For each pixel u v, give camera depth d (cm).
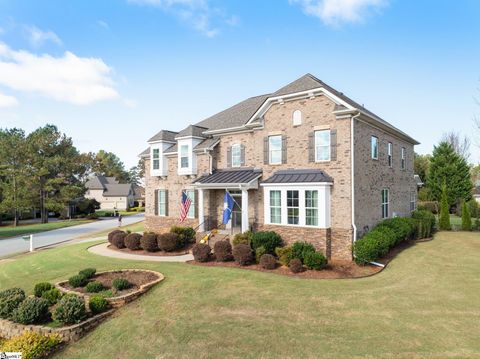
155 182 2747
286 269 1435
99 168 10912
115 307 1098
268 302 1054
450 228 2861
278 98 1900
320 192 1650
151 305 1095
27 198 4722
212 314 984
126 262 1708
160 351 812
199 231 2194
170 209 2625
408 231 1986
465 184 3681
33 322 985
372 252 1438
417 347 753
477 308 980
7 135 5153
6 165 4653
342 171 1667
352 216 1627
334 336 821
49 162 4947
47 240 3064
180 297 1134
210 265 1562
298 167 1839
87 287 1212
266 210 1867
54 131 5384
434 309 974
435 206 4219
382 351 740
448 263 1523
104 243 2436
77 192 5419
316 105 1778
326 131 1745
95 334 948
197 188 2184
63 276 1507
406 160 2664
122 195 8800
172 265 1585
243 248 1539
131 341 881
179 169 2462
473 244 2034
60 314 962
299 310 986
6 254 2433
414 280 1262
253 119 2025
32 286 1399
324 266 1430
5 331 993
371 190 1903
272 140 1966
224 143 2314
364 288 1174
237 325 905
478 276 1312
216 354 770
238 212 2220
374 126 1964
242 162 2198
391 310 971
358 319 915
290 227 1745
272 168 1952
